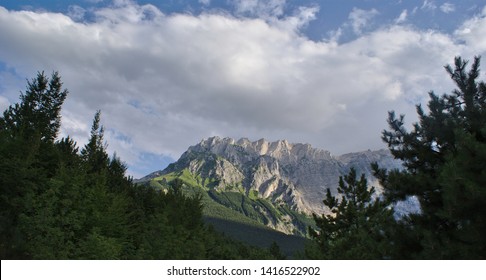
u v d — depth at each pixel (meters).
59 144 43.44
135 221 40.66
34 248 18.17
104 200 30.16
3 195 20.98
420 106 16.73
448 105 16.14
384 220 16.86
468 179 11.72
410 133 16.86
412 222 15.55
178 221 47.44
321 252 28.78
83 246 20.33
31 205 20.28
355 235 25.11
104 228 26.50
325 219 29.36
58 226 20.41
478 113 14.64
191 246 37.12
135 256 27.47
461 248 12.23
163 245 29.92
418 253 14.38
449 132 15.11
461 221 12.54
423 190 15.57
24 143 29.53
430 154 16.17
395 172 16.42
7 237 18.27
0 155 23.89
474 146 11.96
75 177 25.97
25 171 23.17
